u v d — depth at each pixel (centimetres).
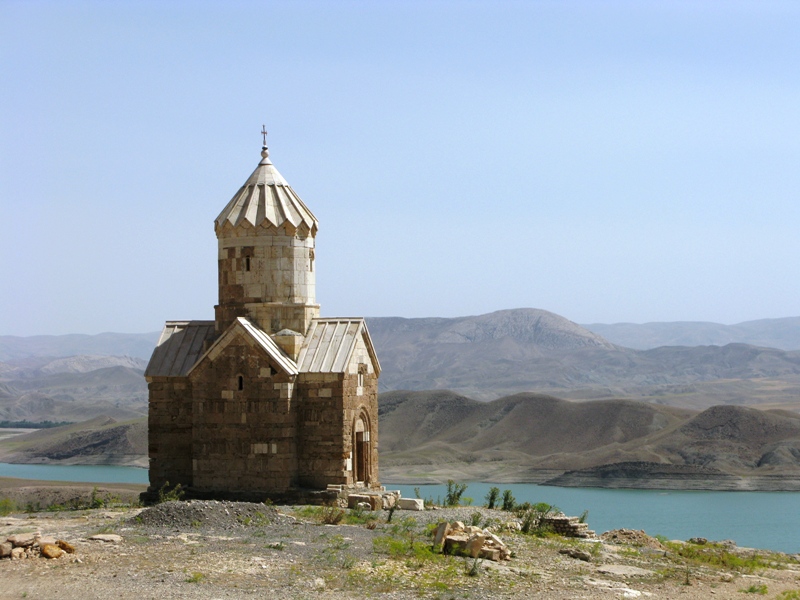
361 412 4772
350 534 3447
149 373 4809
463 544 3231
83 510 4122
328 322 4781
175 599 2478
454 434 17525
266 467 4478
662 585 3138
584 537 4109
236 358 4538
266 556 2981
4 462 16700
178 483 4766
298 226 4738
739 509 10112
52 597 2472
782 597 3127
